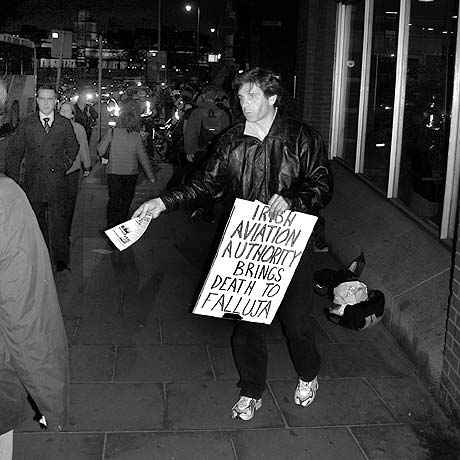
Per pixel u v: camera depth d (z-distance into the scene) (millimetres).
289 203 3459
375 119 8375
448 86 6055
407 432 3852
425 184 6504
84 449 3590
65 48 16156
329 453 3623
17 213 2287
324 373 4586
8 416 2404
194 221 9156
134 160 7973
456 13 5902
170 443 3666
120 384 4332
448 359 4078
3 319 2289
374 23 8508
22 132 6441
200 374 4520
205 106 9383
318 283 5844
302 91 10727
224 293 3615
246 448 3641
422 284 5277
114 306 5773
